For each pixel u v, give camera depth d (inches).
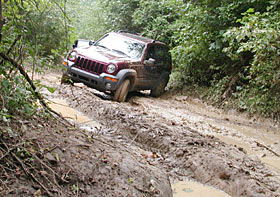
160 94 468.8
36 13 140.9
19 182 105.4
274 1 351.3
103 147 154.2
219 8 410.9
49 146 128.9
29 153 117.9
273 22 345.4
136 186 132.2
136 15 718.5
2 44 136.6
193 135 229.8
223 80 445.4
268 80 373.4
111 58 355.6
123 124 236.5
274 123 349.7
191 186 167.0
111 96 373.4
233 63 456.1
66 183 116.5
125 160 149.5
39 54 152.5
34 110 143.2
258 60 354.9
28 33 136.3
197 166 183.6
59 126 157.5
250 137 283.0
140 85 402.0
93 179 123.8
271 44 331.3
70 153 131.5
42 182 110.6
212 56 463.5
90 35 846.5
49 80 403.5
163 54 455.8
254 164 196.2
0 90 129.2
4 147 115.7
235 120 358.9
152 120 255.3
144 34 700.7
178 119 315.6
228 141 261.4
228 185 169.2
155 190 136.7
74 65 354.0
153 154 195.9
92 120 247.0
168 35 649.0
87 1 1015.6
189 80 507.8
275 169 200.8
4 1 133.3
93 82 346.3
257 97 382.3
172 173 177.9
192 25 453.1
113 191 123.0
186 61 492.1
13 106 133.6
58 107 265.3
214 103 433.4
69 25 142.9
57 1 140.0
